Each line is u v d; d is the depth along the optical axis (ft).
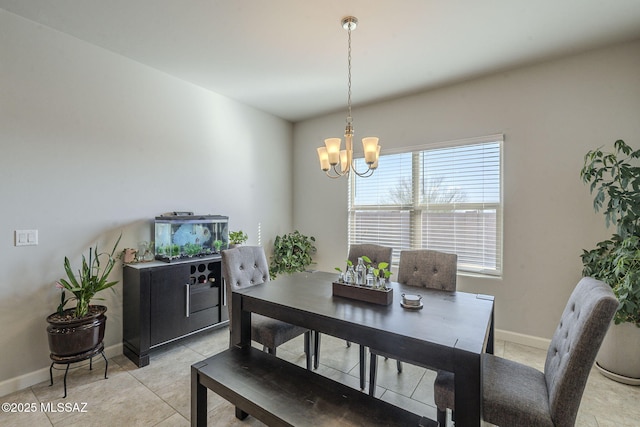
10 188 6.84
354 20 6.97
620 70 7.93
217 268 10.07
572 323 4.53
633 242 6.51
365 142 6.52
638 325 6.84
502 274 9.59
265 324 7.01
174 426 5.71
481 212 10.02
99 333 7.30
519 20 6.97
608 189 7.39
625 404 6.33
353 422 4.09
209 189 11.16
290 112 13.47
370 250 8.99
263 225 13.41
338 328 4.93
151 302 8.16
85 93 8.00
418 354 4.20
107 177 8.45
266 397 4.58
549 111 8.84
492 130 9.70
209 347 9.08
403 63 9.02
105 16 6.89
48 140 7.38
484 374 4.87
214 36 7.70
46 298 7.34
